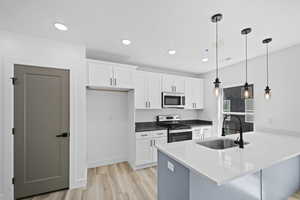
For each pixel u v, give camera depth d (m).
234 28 1.94
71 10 1.60
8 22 1.84
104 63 2.96
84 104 2.54
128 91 3.66
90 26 1.93
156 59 3.27
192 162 1.29
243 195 1.39
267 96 2.23
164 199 1.67
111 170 3.13
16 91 2.12
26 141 2.17
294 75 2.48
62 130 2.39
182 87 3.97
